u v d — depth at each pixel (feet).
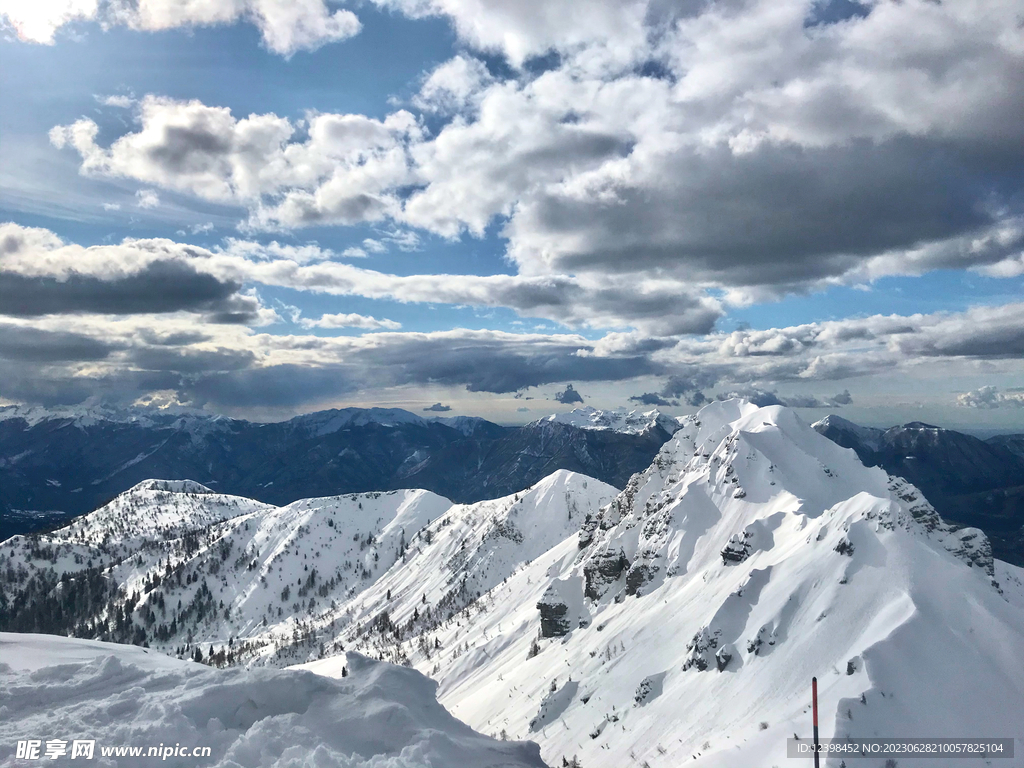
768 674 302.66
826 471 578.66
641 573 599.16
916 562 324.60
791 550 409.28
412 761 90.68
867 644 273.54
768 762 213.66
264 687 106.52
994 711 232.12
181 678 112.88
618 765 322.96
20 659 128.26
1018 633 280.31
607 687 431.84
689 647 402.31
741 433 614.75
